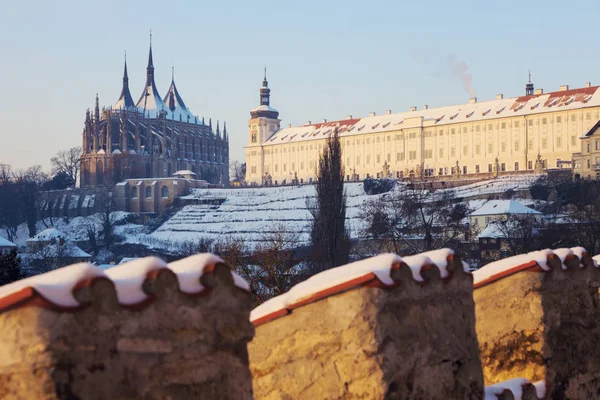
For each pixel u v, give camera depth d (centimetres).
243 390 960
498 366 1471
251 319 1179
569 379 1488
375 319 1112
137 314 862
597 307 1583
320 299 1144
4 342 782
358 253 16538
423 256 1214
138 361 861
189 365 907
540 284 1460
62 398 793
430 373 1166
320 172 11056
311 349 1151
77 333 809
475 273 1493
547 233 17550
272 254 7794
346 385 1131
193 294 916
